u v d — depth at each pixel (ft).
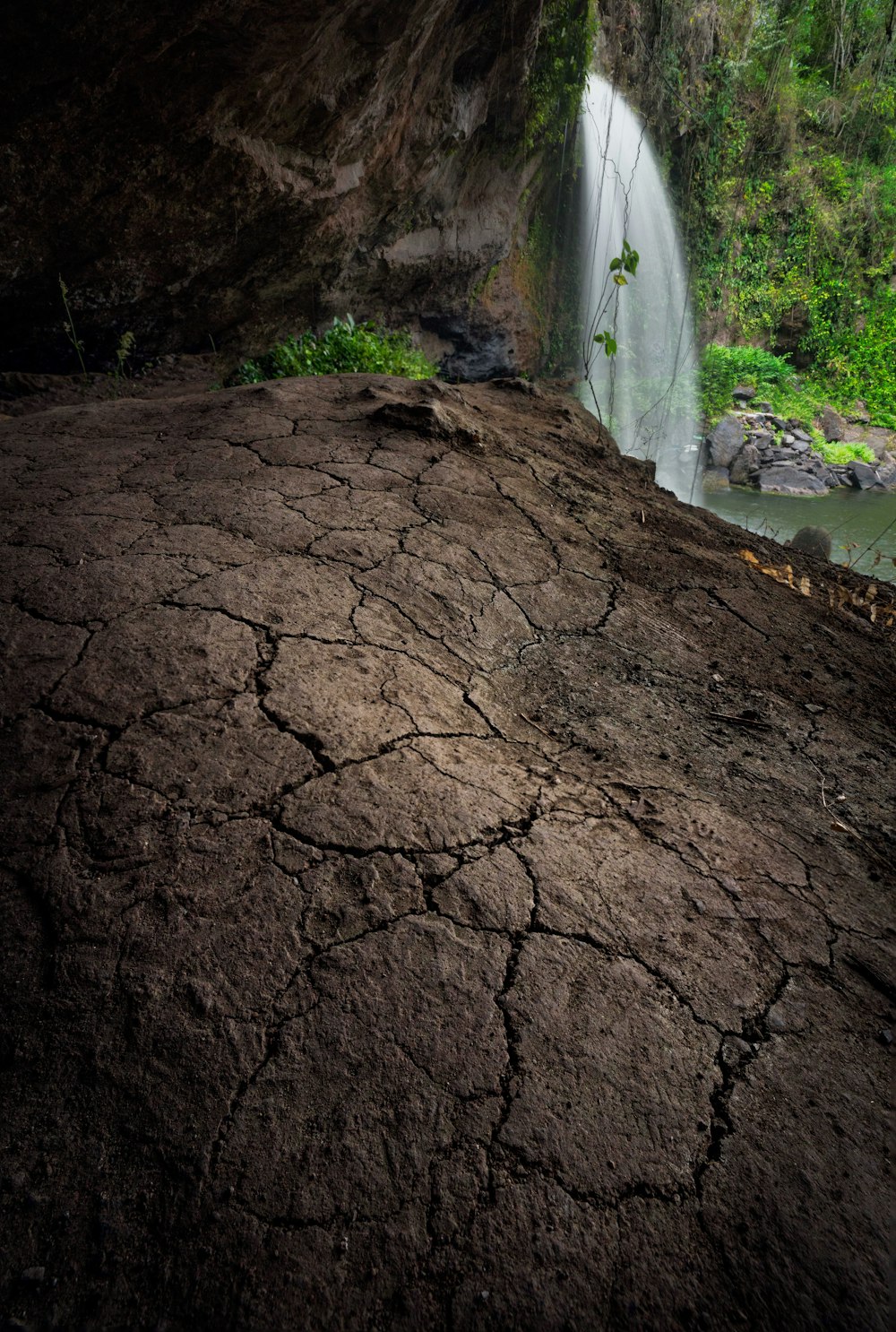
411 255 31.50
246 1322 3.41
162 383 23.49
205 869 5.00
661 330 50.44
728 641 9.46
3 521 8.47
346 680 6.63
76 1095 4.08
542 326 44.98
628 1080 4.25
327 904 4.88
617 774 6.66
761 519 39.60
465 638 8.02
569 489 12.37
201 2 14.84
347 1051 4.23
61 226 17.62
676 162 48.57
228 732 5.89
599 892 5.23
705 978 4.83
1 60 13.83
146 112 16.47
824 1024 4.73
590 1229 3.71
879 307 58.90
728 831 6.12
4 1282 3.54
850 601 11.67
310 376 14.66
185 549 8.01
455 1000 4.49
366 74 20.25
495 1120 4.03
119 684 6.20
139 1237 3.66
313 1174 3.82
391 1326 3.41
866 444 54.90
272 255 23.98
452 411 12.94
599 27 37.45
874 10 51.52
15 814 5.28
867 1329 3.49
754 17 47.73
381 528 9.26
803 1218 3.83
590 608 9.27
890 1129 4.25
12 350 20.26
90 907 4.79
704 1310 3.51
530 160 36.14
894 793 7.28
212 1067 4.16
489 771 6.18
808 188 55.67
